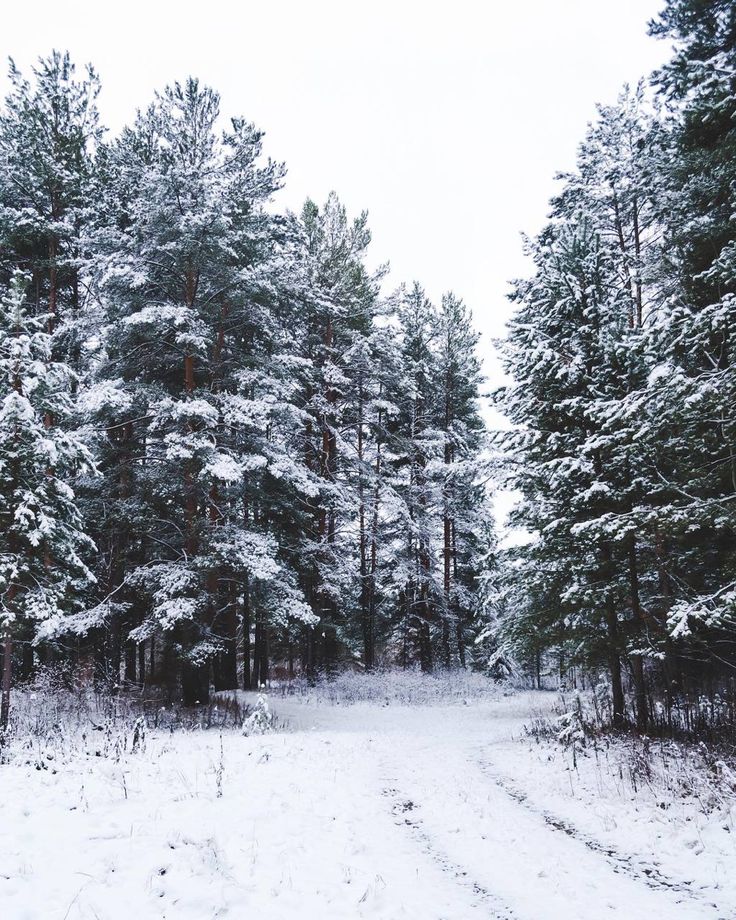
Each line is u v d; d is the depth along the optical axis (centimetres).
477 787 1007
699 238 1370
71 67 2052
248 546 1684
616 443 1267
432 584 3088
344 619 2880
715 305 904
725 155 1223
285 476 1889
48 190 1967
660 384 938
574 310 1463
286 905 520
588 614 1362
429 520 3303
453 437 3228
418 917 518
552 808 875
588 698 1898
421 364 3294
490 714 2094
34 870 545
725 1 1115
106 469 1889
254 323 1986
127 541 1925
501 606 1619
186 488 1733
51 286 1955
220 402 1758
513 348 1556
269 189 2109
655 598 1368
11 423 1159
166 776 903
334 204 2953
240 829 693
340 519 2966
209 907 502
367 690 2505
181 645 1595
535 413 1499
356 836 720
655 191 1892
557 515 1403
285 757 1131
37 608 1141
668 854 666
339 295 2884
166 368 1956
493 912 537
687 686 1403
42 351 1233
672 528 1061
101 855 589
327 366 2745
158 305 1777
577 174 2241
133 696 1841
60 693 1596
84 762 951
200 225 1636
